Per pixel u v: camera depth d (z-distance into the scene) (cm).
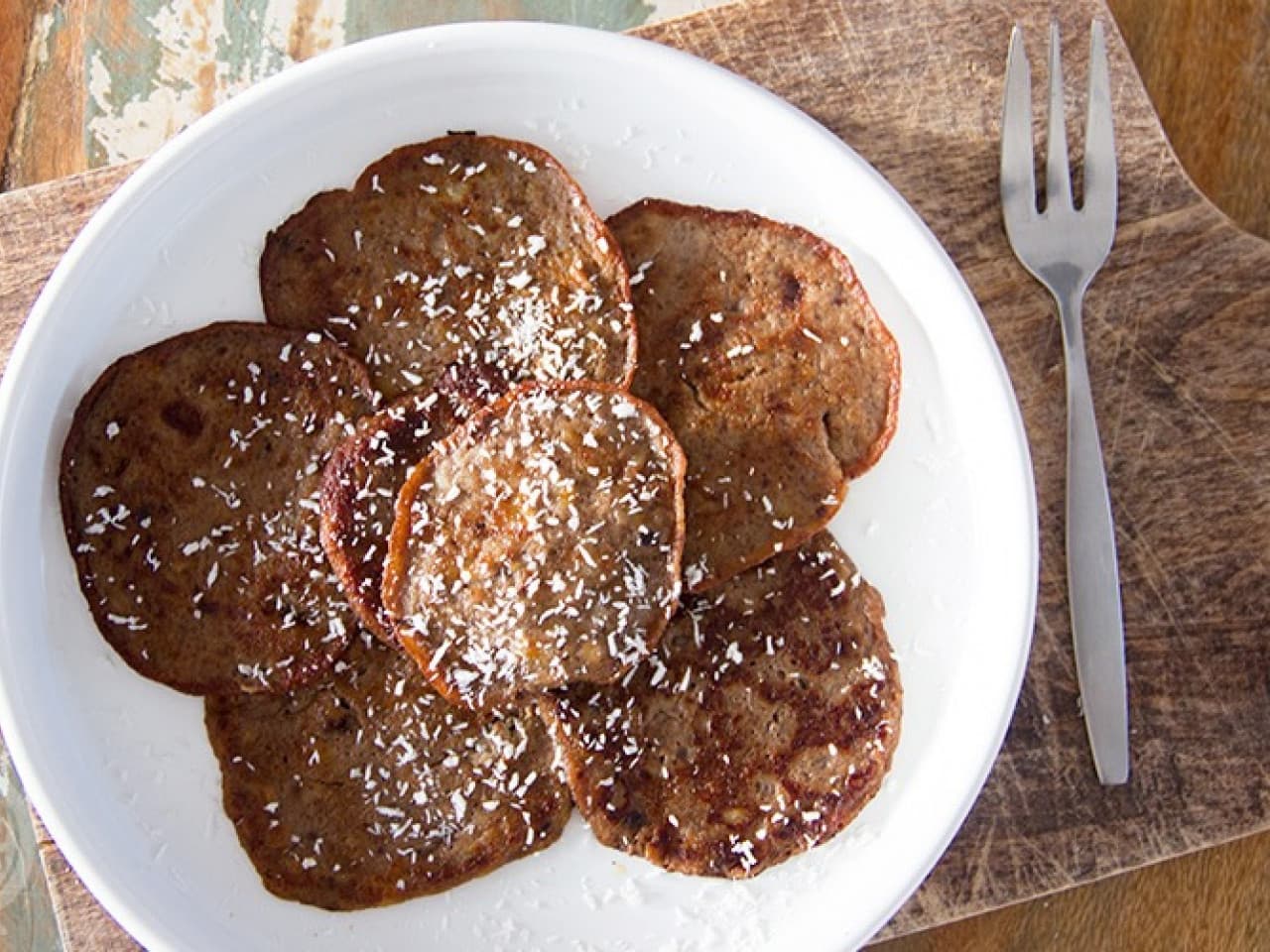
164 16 46
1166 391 43
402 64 40
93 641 40
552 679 38
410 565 39
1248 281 43
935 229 43
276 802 40
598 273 40
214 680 40
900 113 43
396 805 40
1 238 43
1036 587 41
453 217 41
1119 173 44
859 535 41
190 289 41
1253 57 46
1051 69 43
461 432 39
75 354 40
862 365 41
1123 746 42
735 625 40
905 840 41
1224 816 42
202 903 40
